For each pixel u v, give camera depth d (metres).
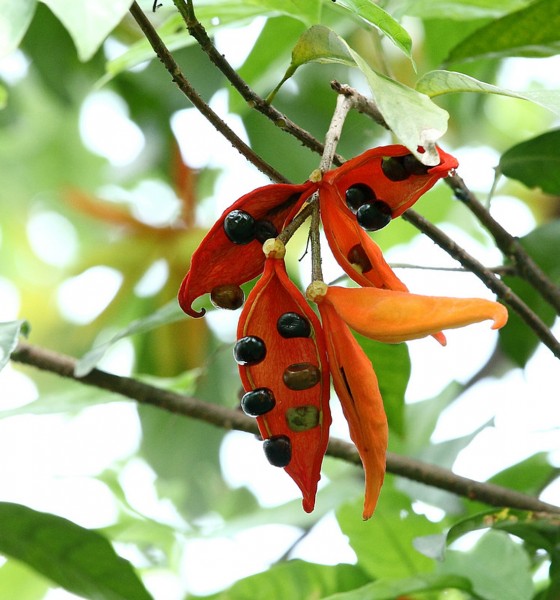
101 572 1.12
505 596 1.13
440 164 0.99
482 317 0.94
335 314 0.97
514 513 1.08
